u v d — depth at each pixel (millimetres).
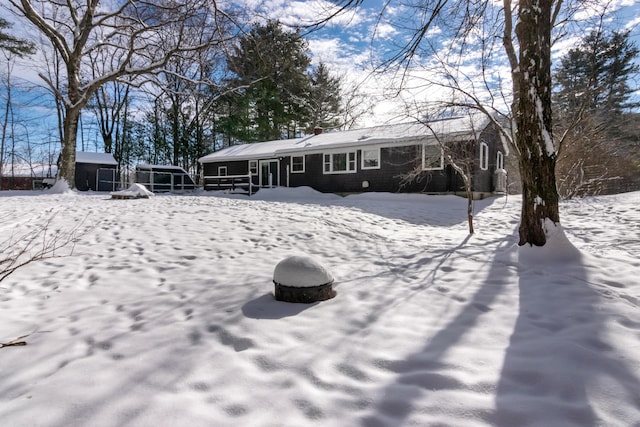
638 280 3568
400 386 1970
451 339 2523
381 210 10734
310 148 18016
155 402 1856
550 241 4473
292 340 2578
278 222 7926
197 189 23891
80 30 15820
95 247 5703
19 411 1805
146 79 16703
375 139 15820
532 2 4434
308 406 1814
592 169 13359
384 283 3947
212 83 15297
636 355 2162
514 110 5332
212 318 2988
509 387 1918
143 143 29469
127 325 2922
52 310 3318
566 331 2555
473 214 10734
